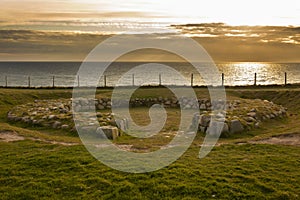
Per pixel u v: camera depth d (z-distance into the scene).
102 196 10.00
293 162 12.62
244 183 10.66
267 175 11.32
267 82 81.69
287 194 9.91
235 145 15.52
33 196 10.12
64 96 36.59
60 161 12.71
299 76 109.38
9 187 10.73
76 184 10.76
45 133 19.30
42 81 90.12
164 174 11.38
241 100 29.30
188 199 9.68
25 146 15.26
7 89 39.47
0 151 14.45
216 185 10.46
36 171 11.88
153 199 9.78
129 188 10.38
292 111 28.78
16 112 24.83
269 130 20.16
